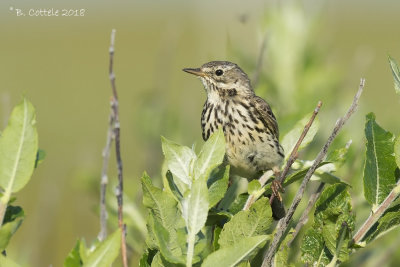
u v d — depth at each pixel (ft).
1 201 18.80
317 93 41.81
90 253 19.48
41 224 34.71
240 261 19.03
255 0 44.42
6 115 25.05
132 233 31.86
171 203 20.31
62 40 218.38
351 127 40.27
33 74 159.43
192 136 42.14
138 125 41.39
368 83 114.42
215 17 45.83
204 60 46.42
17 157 18.94
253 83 35.60
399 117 41.96
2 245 18.47
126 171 78.69
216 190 21.48
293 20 43.62
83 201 39.09
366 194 22.94
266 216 20.79
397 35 215.10
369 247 32.94
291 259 29.50
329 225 22.33
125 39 228.84
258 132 37.19
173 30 41.88
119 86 147.23
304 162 29.68
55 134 109.91
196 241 20.31
